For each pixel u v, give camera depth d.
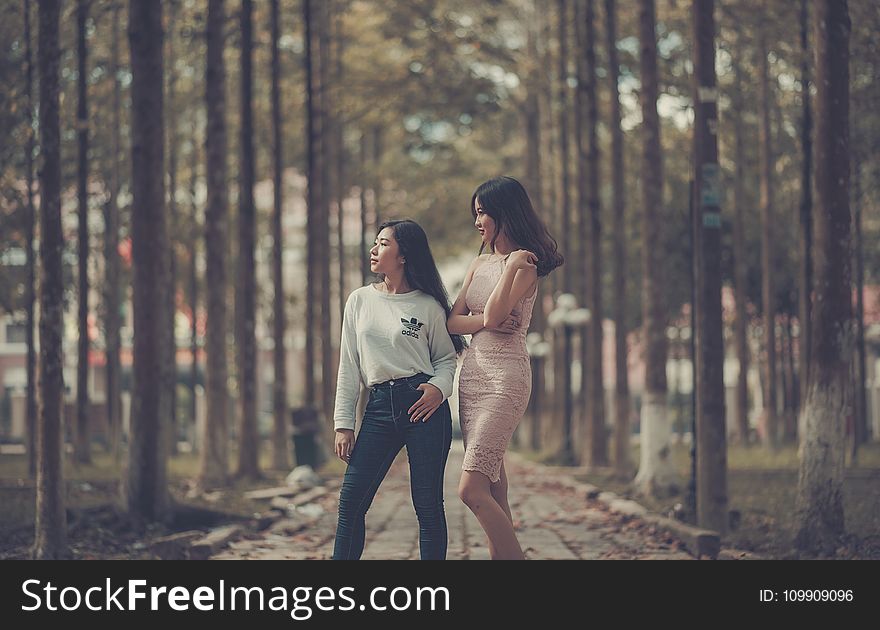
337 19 28.66
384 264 6.26
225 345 19.06
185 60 25.95
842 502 10.46
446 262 37.47
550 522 13.30
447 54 25.30
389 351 6.20
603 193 37.47
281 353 23.73
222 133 19.17
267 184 39.69
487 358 6.12
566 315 26.27
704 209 11.78
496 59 26.12
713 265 11.75
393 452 6.26
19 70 15.76
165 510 12.64
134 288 12.87
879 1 14.58
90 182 25.48
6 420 44.16
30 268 20.88
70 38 20.30
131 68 13.03
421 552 6.26
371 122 27.72
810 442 10.52
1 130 14.87
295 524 12.83
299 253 46.47
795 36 20.62
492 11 26.64
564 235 28.12
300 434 23.58
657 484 17.05
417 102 25.86
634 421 51.56
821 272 10.52
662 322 17.38
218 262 19.06
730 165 31.02
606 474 21.98
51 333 9.74
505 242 6.33
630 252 36.00
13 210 20.62
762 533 11.68
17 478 20.09
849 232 10.52
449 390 6.24
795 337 37.25
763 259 27.17
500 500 6.39
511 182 6.35
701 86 11.82
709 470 11.66
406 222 6.34
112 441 26.14
